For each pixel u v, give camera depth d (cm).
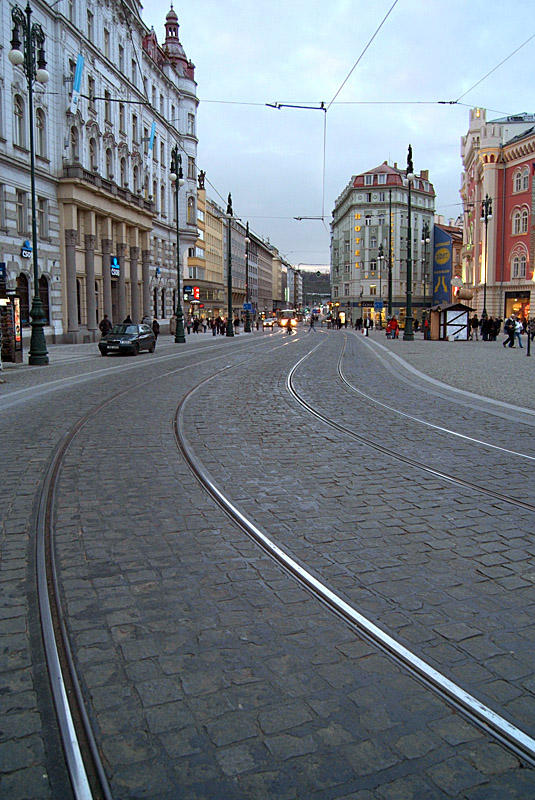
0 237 3159
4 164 3173
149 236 5431
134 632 381
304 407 1282
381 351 3178
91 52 4138
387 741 285
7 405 1332
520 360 2527
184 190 6444
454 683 328
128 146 4900
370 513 601
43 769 270
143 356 2855
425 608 410
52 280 3741
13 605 418
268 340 4666
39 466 788
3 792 257
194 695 318
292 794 255
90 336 4112
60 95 3747
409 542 525
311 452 866
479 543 523
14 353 2462
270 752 277
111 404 1331
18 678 335
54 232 3762
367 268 10106
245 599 425
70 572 468
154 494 664
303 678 333
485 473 757
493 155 5778
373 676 336
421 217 10469
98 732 290
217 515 597
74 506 623
